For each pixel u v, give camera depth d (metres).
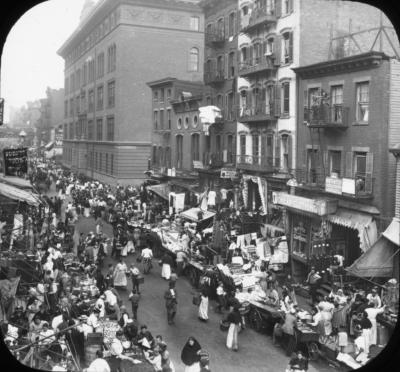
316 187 24.86
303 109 27.08
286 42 29.22
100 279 18.84
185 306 19.28
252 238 25.59
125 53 55.81
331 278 19.81
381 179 21.44
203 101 40.03
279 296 17.91
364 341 13.37
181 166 44.38
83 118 71.25
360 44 28.02
